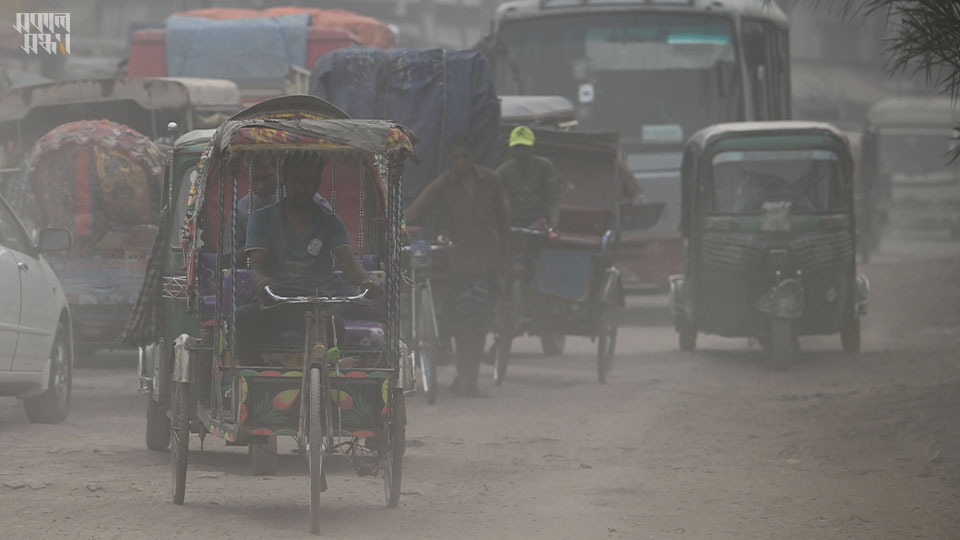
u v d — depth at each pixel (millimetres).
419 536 17781
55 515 18328
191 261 20094
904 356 39688
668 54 56406
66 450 23859
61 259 35688
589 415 29469
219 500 19859
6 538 16922
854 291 40406
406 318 32469
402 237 21953
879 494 21078
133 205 35719
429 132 36719
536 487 21438
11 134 42156
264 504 19703
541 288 34906
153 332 24078
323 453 18109
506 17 57656
